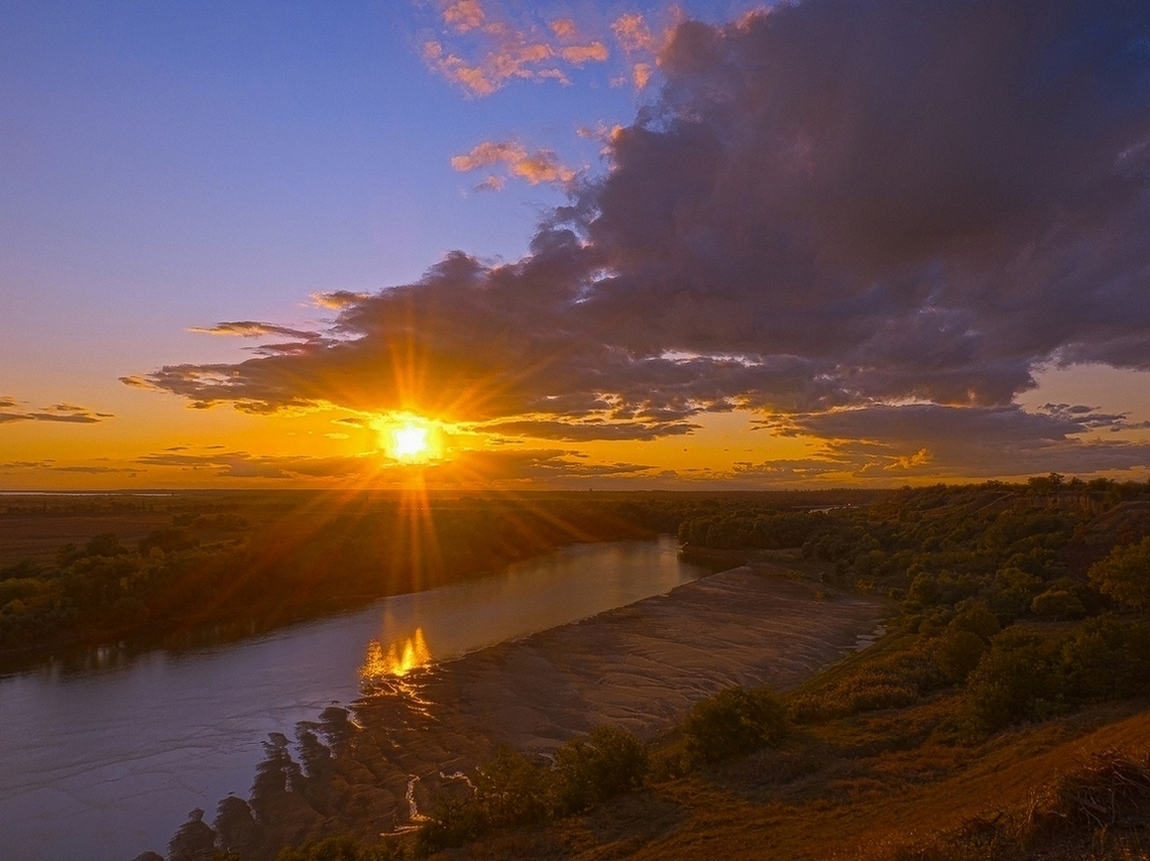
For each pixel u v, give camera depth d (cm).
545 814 2284
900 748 2541
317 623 6594
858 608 6919
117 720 3956
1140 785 1127
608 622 6319
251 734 3716
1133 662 2617
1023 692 2591
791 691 4038
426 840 2209
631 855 1864
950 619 4712
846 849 1529
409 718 3897
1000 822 1230
